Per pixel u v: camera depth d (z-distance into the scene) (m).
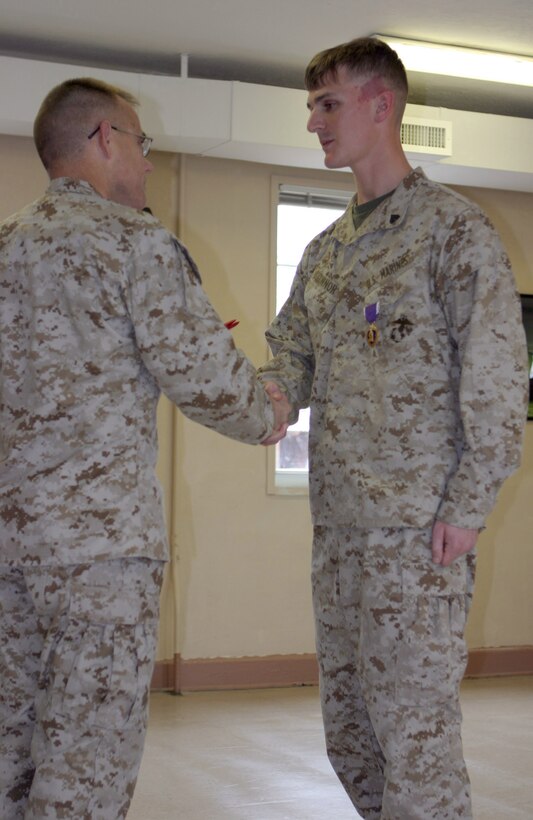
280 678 5.34
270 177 5.44
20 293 2.03
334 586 2.37
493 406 2.14
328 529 2.40
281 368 2.63
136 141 2.20
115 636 1.91
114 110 2.16
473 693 5.28
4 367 2.03
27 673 2.02
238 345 5.35
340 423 2.35
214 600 5.27
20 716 2.01
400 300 2.28
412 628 2.16
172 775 3.63
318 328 2.48
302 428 5.68
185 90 4.70
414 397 2.24
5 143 4.95
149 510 1.97
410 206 2.33
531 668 5.81
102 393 1.95
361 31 4.48
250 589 5.34
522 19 4.34
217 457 5.31
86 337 1.95
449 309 2.23
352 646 2.35
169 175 5.28
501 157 5.19
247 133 4.75
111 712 1.89
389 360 2.28
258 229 5.41
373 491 2.23
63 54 4.79
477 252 2.19
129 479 1.96
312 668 5.39
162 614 5.21
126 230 1.98
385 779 2.19
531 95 5.34
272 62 4.87
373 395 2.30
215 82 4.73
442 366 2.24
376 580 2.21
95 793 1.87
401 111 2.44
